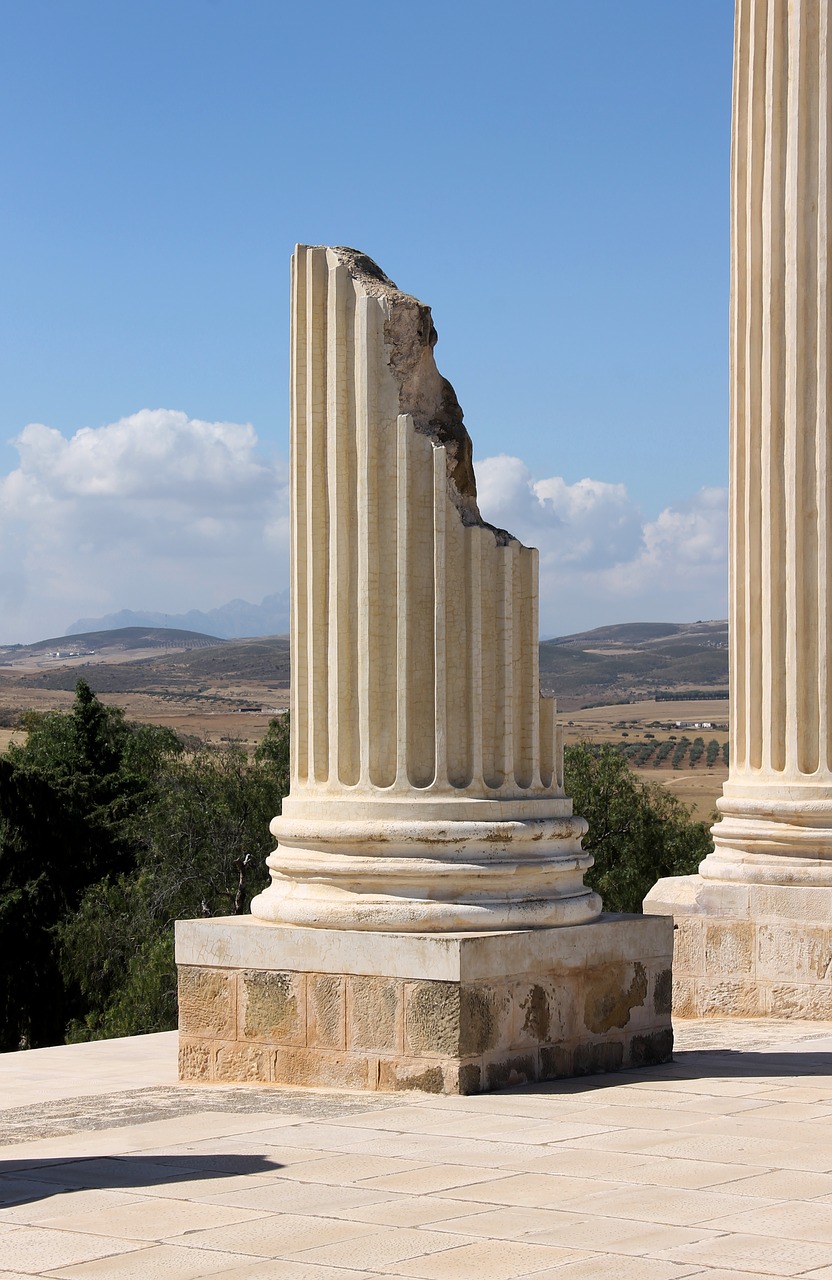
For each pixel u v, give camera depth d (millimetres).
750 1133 9281
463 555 11773
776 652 15242
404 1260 6660
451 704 11625
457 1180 8109
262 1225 7289
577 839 12172
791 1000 14961
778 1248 6750
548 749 12172
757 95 15547
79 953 45000
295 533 12141
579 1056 11461
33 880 48125
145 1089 11641
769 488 15273
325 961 11273
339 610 11766
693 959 15531
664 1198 7684
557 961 11312
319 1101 10586
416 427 11773
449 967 10633
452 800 11406
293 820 11805
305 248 12250
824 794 14953
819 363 15078
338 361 11922
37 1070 13477
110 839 51719
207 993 11953
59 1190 8086
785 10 15367
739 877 15328
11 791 49656
